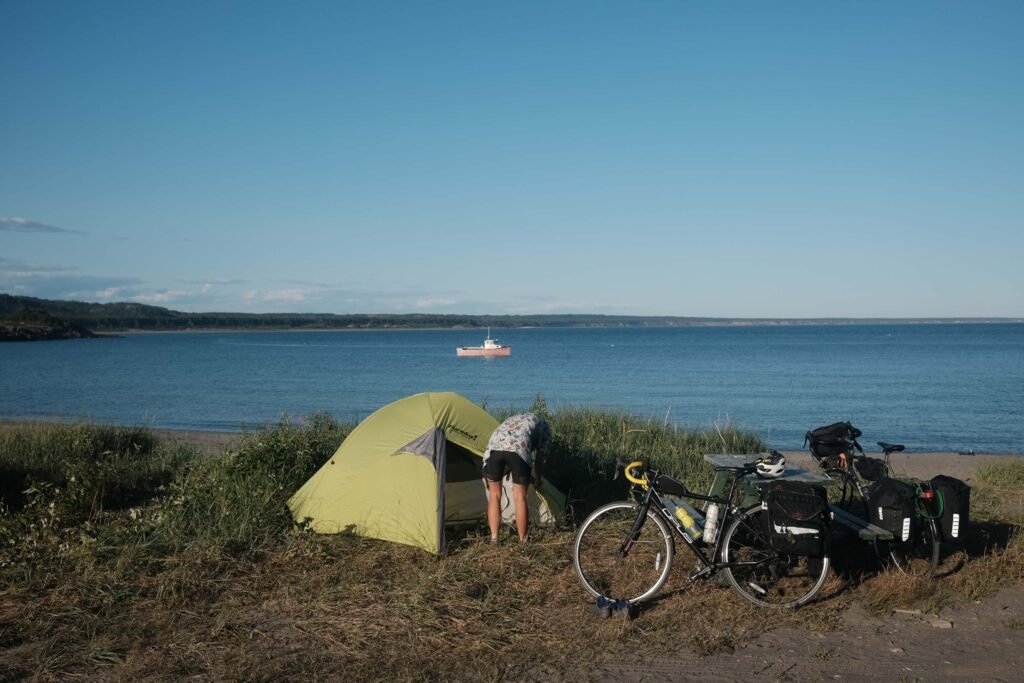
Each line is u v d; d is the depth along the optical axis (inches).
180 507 275.7
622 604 201.2
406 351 3919.8
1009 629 192.7
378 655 176.6
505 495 287.9
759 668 171.3
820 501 199.8
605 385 1530.5
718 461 226.5
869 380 1614.2
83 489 323.0
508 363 2566.4
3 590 215.2
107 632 189.3
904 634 190.1
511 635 187.5
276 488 302.2
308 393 1400.1
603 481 356.2
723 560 211.9
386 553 249.9
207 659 174.6
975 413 1003.3
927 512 223.1
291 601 209.8
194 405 1182.9
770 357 2802.7
